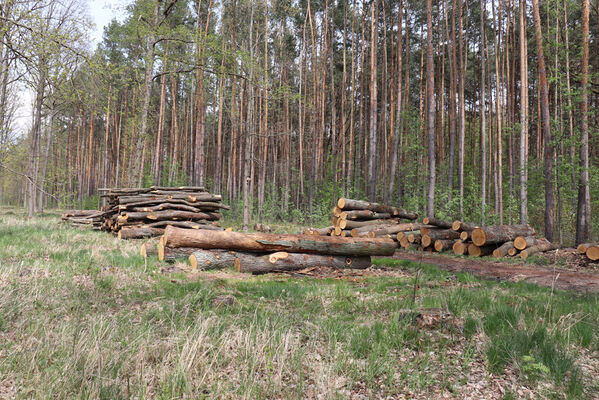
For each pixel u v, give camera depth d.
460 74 23.11
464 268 10.46
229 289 6.27
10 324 3.91
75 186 45.09
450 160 22.58
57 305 4.62
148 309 4.68
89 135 44.19
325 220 24.34
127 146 32.31
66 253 8.43
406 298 5.86
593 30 23.05
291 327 4.00
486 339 3.88
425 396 2.86
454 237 14.10
